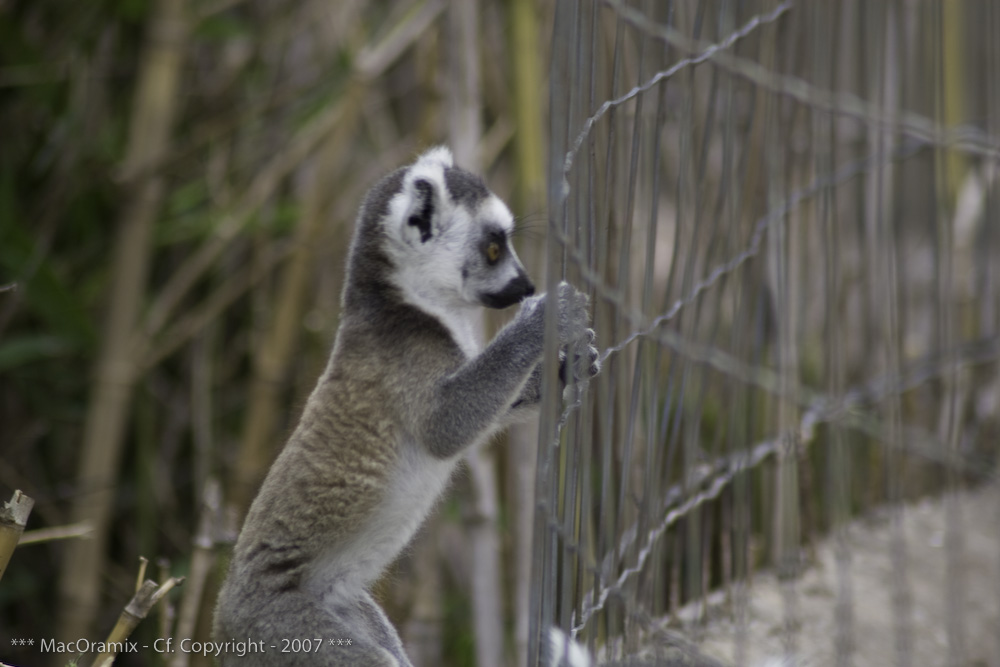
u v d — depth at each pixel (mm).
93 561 15672
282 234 20125
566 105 8617
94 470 16047
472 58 15414
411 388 10555
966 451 20609
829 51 14656
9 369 18250
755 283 14461
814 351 20594
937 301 16953
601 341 11656
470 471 15141
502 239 11461
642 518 10242
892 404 16125
